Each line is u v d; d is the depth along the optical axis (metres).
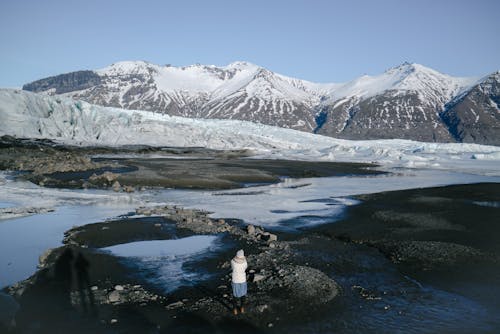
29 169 42.41
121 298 10.66
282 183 38.41
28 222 19.31
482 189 33.22
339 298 10.98
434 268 13.43
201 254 14.62
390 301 10.84
